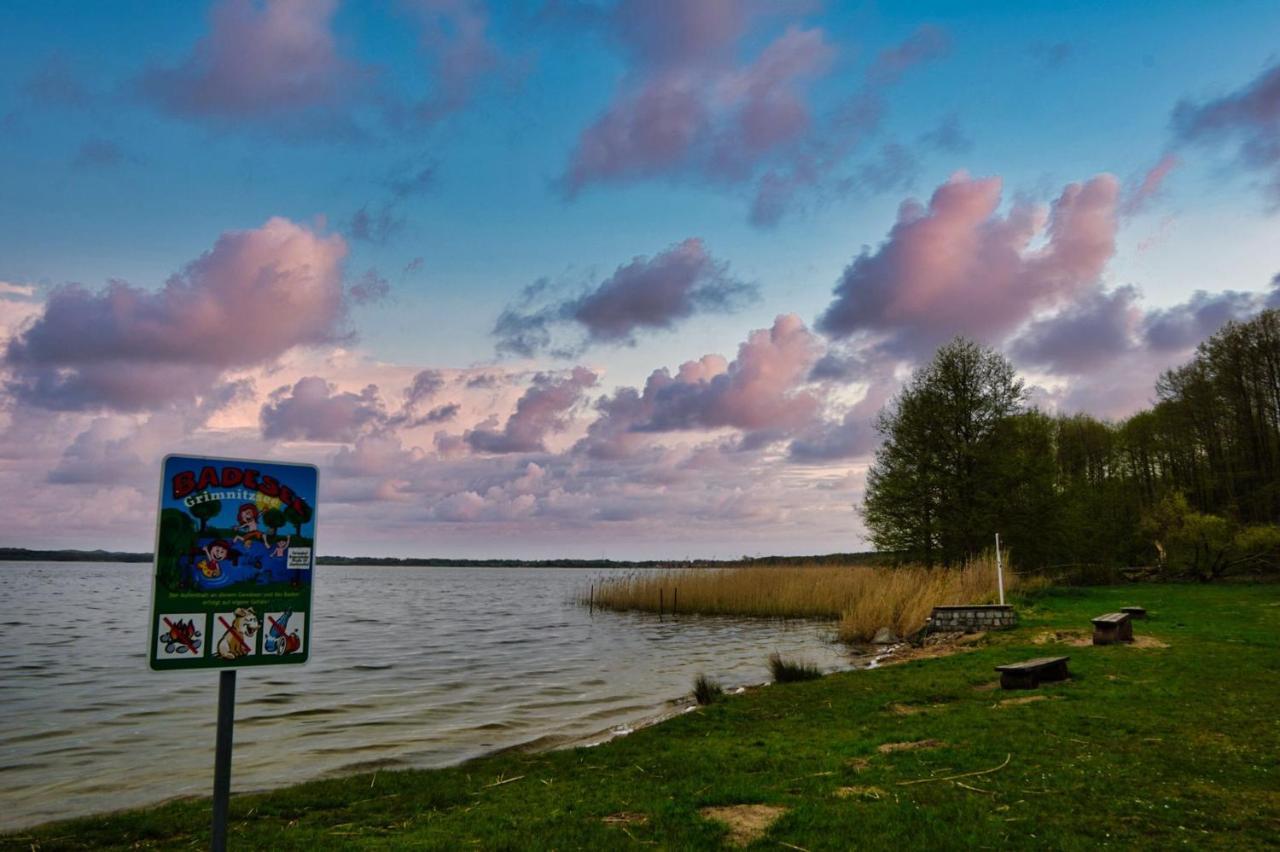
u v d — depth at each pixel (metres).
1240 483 50.06
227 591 4.32
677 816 7.37
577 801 8.17
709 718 13.12
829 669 20.73
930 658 18.75
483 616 50.53
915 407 37.88
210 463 4.33
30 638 35.19
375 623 45.12
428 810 8.41
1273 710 10.60
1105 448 56.44
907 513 36.81
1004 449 36.91
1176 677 13.26
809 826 6.83
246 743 13.92
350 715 16.59
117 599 73.94
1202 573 43.31
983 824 6.66
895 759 9.11
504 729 14.94
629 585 48.31
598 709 16.98
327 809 8.65
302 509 4.62
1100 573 43.34
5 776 11.73
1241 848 5.99
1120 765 8.27
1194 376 52.09
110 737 14.59
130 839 7.73
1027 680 13.12
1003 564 31.67
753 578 42.94
